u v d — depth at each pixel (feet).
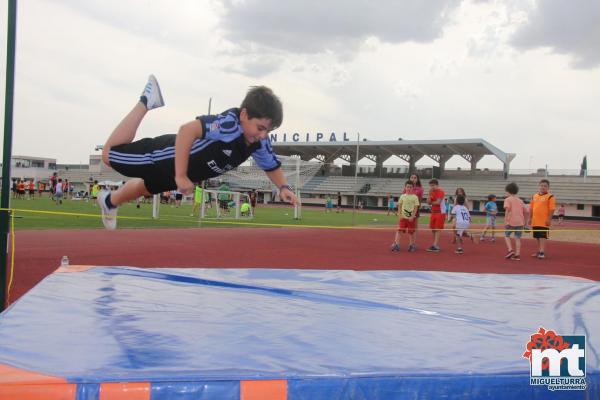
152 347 6.76
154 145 9.59
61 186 87.56
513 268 29.55
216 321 8.27
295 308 9.47
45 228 43.93
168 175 9.50
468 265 30.27
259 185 96.07
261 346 6.95
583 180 141.28
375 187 159.74
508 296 11.40
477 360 6.66
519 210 34.53
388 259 31.99
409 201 36.55
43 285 10.74
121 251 30.32
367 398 5.98
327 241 43.45
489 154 154.92
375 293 11.37
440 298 11.00
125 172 9.80
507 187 35.09
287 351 6.78
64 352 6.47
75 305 9.09
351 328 8.11
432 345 7.29
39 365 5.97
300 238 45.47
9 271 21.95
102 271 12.70
